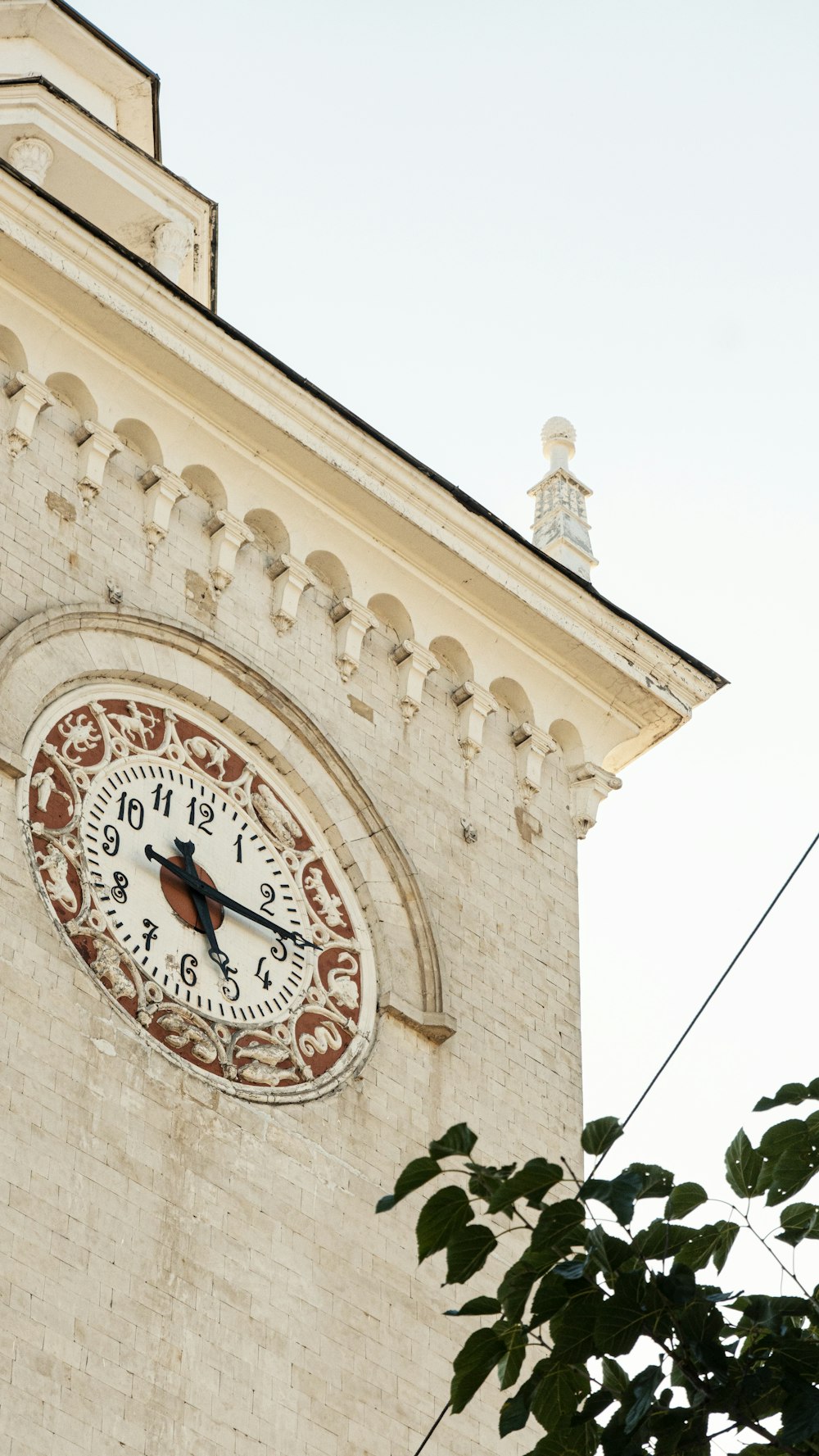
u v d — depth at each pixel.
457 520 38.06
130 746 33.03
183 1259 28.70
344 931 33.84
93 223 39.66
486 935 35.53
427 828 35.91
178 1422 27.39
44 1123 28.47
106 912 31.17
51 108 41.00
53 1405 26.42
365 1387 29.39
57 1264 27.50
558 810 38.44
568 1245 20.14
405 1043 33.31
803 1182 20.58
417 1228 20.11
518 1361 20.41
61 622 32.88
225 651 34.59
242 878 33.12
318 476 36.97
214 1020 31.30
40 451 34.53
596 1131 20.50
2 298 34.75
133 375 35.69
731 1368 19.61
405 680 37.25
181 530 35.69
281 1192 30.28
